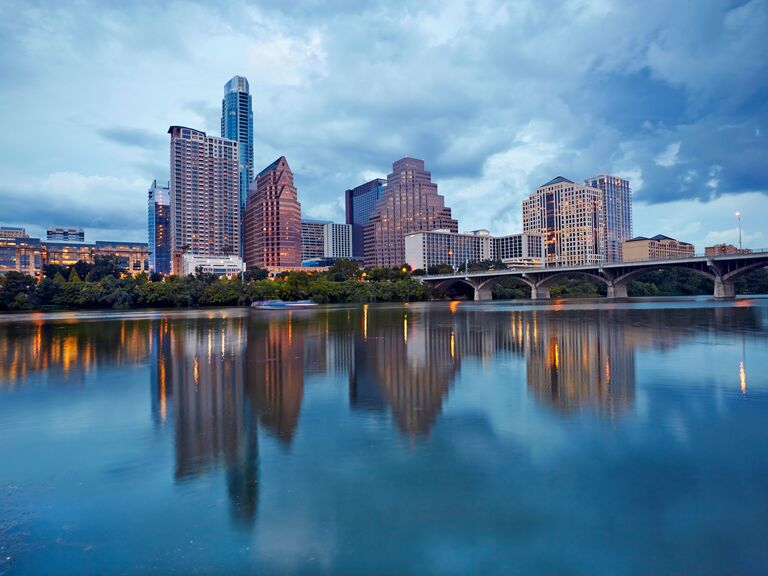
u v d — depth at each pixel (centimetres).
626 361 2395
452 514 870
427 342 3444
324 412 1535
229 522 855
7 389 1972
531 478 1007
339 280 17912
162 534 821
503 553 754
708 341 3159
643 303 10194
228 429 1377
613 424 1349
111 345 3597
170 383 2066
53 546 788
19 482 1024
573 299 15638
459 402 1622
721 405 1527
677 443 1191
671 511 864
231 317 7425
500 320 5628
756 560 725
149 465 1113
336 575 705
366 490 968
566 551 755
